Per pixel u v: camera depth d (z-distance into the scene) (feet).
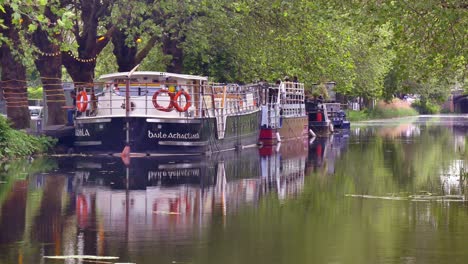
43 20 73.31
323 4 109.40
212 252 56.24
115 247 57.98
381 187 93.35
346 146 174.29
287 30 169.27
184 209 76.48
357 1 102.63
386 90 313.12
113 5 156.04
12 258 54.39
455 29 95.09
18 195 86.17
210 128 143.43
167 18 164.14
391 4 95.61
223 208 76.95
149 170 113.70
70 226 66.80
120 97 137.49
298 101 210.38
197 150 139.95
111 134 135.95
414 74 105.50
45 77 153.48
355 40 245.45
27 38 143.74
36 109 225.56
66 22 68.85
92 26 159.12
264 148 166.91
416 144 179.11
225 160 132.98
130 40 157.07
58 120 154.10
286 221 69.05
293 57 174.70
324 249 57.11
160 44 173.47
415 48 98.68
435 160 132.05
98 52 161.17
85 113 141.69
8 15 133.49
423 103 496.23
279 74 180.55
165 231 64.39
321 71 188.44
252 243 59.31
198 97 141.79
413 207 76.69
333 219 69.82
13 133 133.28
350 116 359.05
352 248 57.36
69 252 56.24
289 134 197.26
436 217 70.54
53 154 138.82
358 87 286.66
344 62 206.80
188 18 164.66
